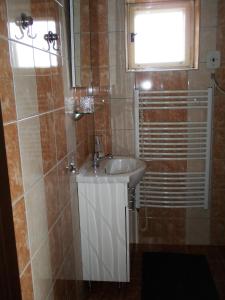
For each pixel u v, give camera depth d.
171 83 2.26
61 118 1.49
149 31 2.25
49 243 1.29
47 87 1.28
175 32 2.24
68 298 1.61
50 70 1.33
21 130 1.00
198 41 2.18
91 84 2.23
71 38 1.65
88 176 1.82
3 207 0.87
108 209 1.86
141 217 2.52
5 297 0.90
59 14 1.49
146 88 2.29
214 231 2.50
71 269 1.68
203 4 2.13
